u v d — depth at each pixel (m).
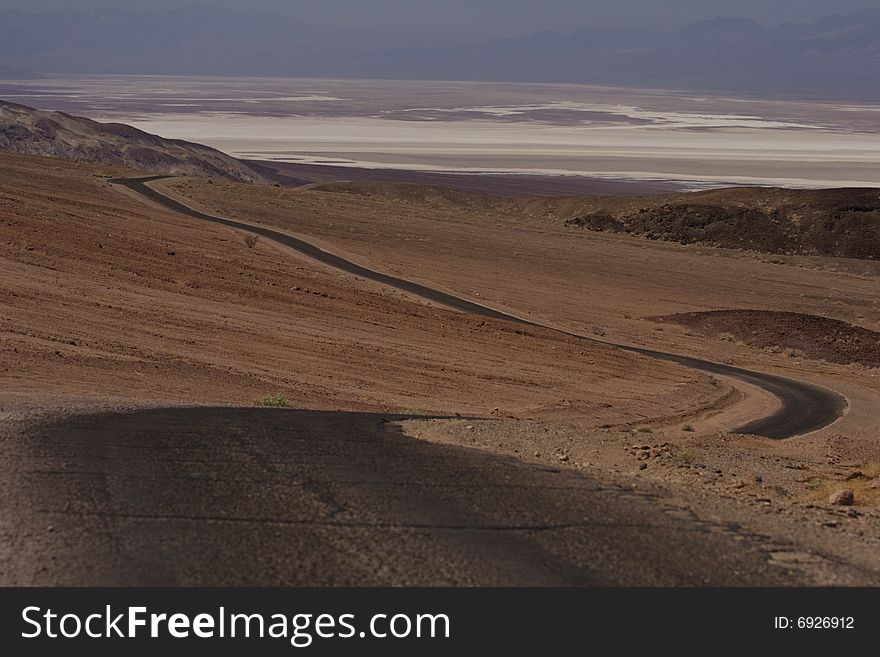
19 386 25.91
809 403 53.97
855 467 29.45
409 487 14.36
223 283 62.41
